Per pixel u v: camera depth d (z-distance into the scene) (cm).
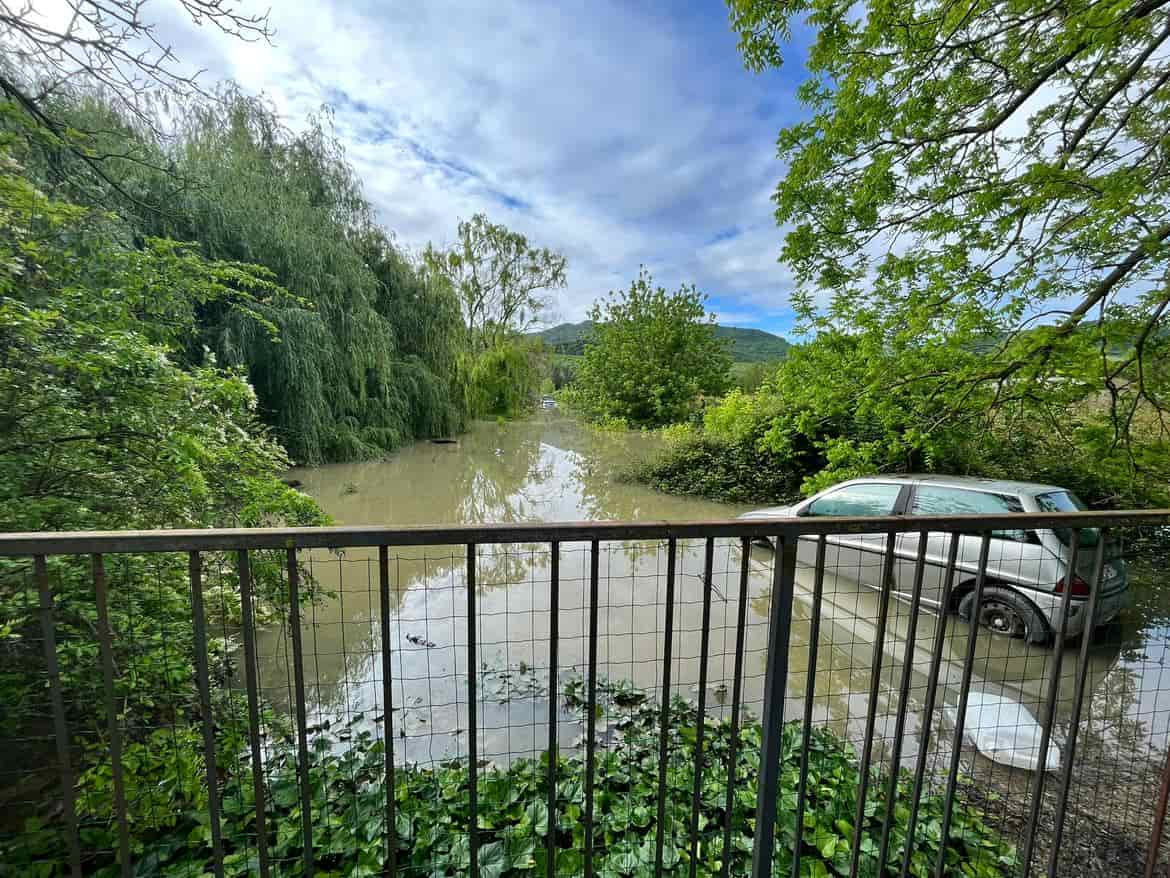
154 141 694
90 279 336
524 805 213
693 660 380
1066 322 476
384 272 1557
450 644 405
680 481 1043
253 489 376
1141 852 202
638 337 2217
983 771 255
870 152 518
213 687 308
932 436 557
